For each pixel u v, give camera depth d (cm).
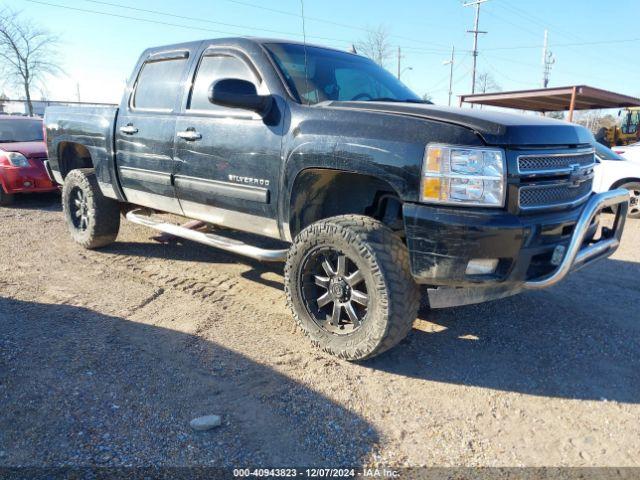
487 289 300
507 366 339
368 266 307
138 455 238
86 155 607
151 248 589
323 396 294
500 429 273
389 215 352
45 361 317
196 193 426
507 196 288
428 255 292
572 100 1630
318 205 367
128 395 286
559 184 310
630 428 277
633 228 809
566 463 248
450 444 259
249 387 300
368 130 312
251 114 379
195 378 307
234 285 475
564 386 317
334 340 333
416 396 300
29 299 420
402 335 313
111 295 439
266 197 369
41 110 3328
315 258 338
